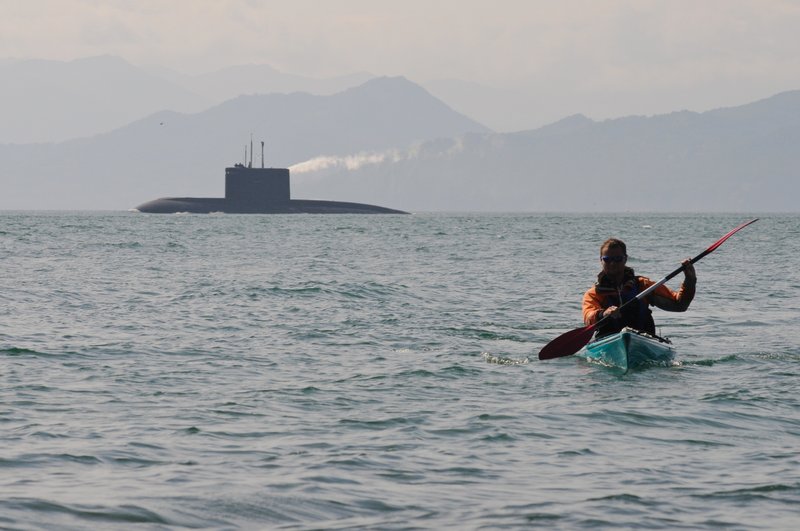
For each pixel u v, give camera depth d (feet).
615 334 190.29
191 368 184.96
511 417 140.46
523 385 169.68
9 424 132.05
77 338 225.35
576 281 423.64
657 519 92.84
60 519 89.15
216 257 597.52
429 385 168.45
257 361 194.80
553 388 166.81
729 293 366.84
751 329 256.73
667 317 285.23
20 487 99.30
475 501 98.22
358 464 112.47
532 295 355.97
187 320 265.54
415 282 410.93
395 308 303.27
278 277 428.97
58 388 160.97
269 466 110.83
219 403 150.30
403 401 153.38
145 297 328.90
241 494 98.58
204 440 124.26
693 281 190.70
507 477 107.86
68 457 113.29
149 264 520.42
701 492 101.91
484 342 228.02
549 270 497.05
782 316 287.69
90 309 291.58
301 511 93.81
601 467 112.68
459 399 155.74
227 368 185.47
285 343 222.28
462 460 115.34
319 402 151.94
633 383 172.14
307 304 309.83
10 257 576.20
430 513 94.02
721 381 174.19
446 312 294.05
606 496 100.12
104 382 167.94
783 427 135.74
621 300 194.70
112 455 114.83
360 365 190.29
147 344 217.15
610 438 128.16
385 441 124.77
